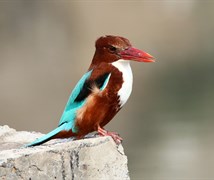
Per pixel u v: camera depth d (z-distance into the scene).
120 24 25.67
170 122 16.91
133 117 17.70
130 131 16.39
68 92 20.25
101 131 6.32
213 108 18.50
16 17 23.86
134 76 22.80
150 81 22.64
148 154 14.22
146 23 26.20
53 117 17.81
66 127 6.36
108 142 5.96
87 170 5.79
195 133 15.63
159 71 23.83
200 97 20.34
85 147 5.78
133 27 25.78
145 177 12.57
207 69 24.62
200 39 26.66
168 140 15.17
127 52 6.43
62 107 18.78
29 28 23.78
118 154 6.05
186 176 12.70
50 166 5.66
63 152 5.71
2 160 5.49
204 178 12.62
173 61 25.27
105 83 6.28
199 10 27.42
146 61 6.38
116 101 6.32
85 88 6.32
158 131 16.12
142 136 15.88
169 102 19.64
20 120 17.67
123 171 6.07
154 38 26.00
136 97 20.23
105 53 6.47
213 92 21.30
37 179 5.61
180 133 15.63
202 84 22.66
